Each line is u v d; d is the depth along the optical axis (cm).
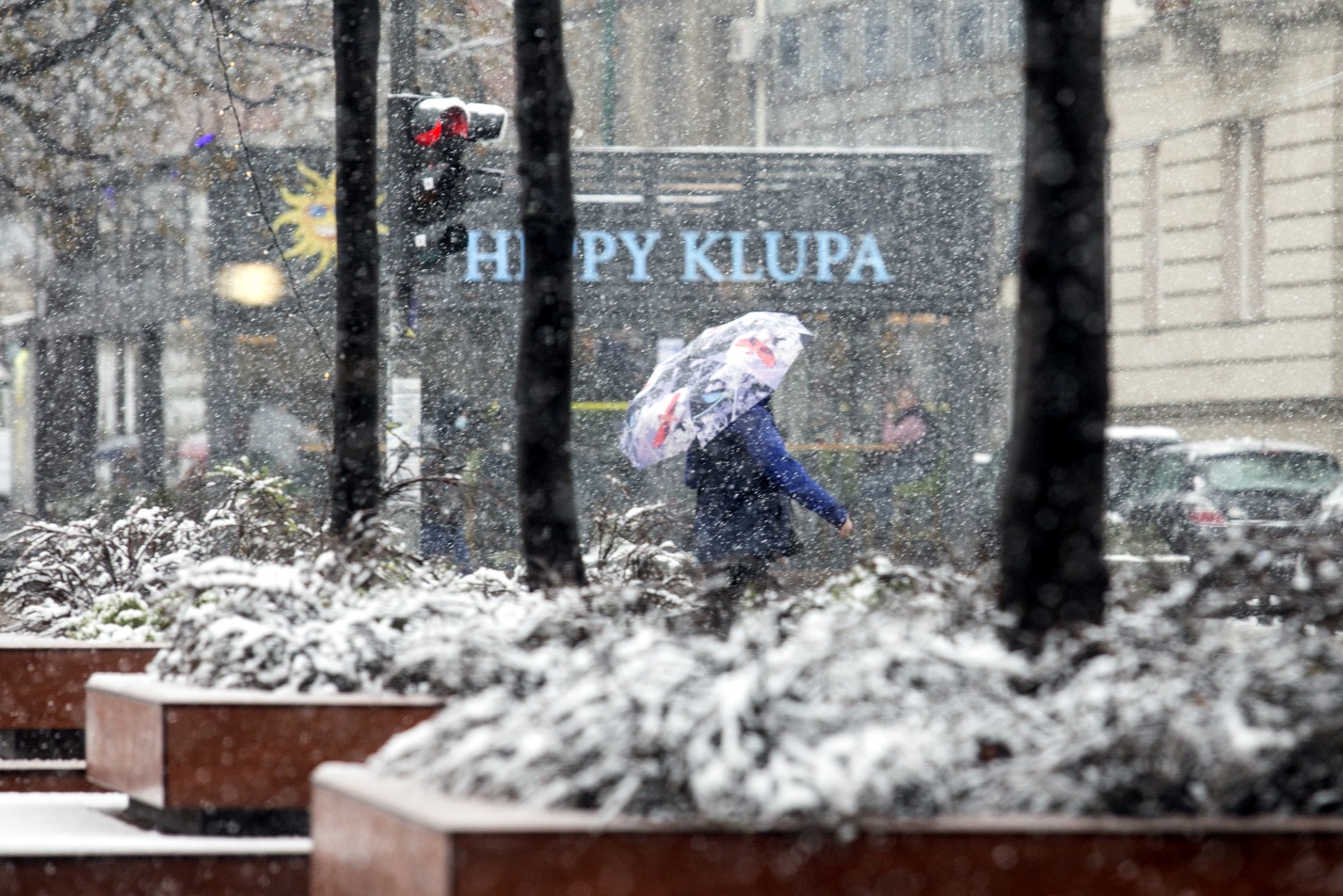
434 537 3844
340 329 2616
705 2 13288
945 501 6962
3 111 7850
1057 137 1490
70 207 8244
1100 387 1484
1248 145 10281
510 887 1078
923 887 1110
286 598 1958
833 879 1105
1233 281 10319
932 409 7081
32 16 7462
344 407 2609
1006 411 9025
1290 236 10019
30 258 9981
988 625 1529
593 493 6881
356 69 2638
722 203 7144
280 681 1834
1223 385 10331
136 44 7844
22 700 2475
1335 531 5388
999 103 12431
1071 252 1481
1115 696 1224
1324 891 1134
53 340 9262
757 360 2969
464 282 6744
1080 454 1475
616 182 7088
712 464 2930
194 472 3756
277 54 8731
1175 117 10619
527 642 1695
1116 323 10975
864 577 2061
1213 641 1329
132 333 8438
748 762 1125
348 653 1852
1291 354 9994
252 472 3447
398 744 1316
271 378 7275
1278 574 1554
